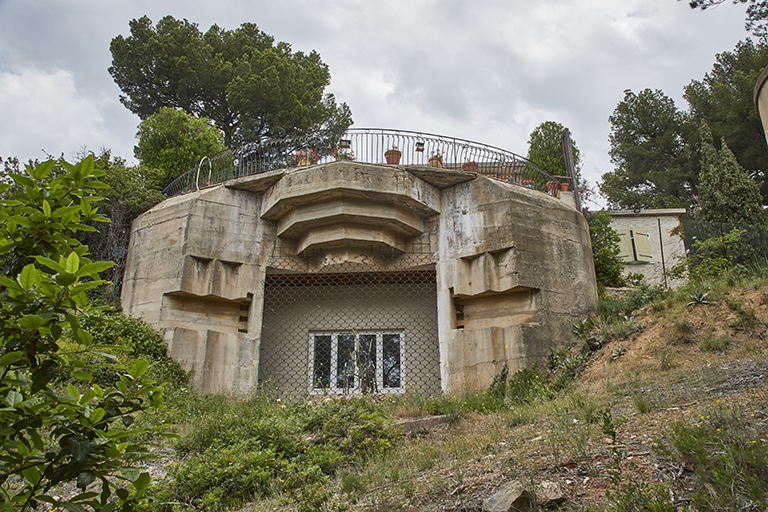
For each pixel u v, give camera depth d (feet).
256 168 45.24
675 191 90.68
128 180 48.80
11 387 8.50
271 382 39.09
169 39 76.89
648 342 30.78
